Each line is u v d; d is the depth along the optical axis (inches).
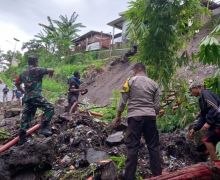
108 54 636.1
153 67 178.1
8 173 127.9
